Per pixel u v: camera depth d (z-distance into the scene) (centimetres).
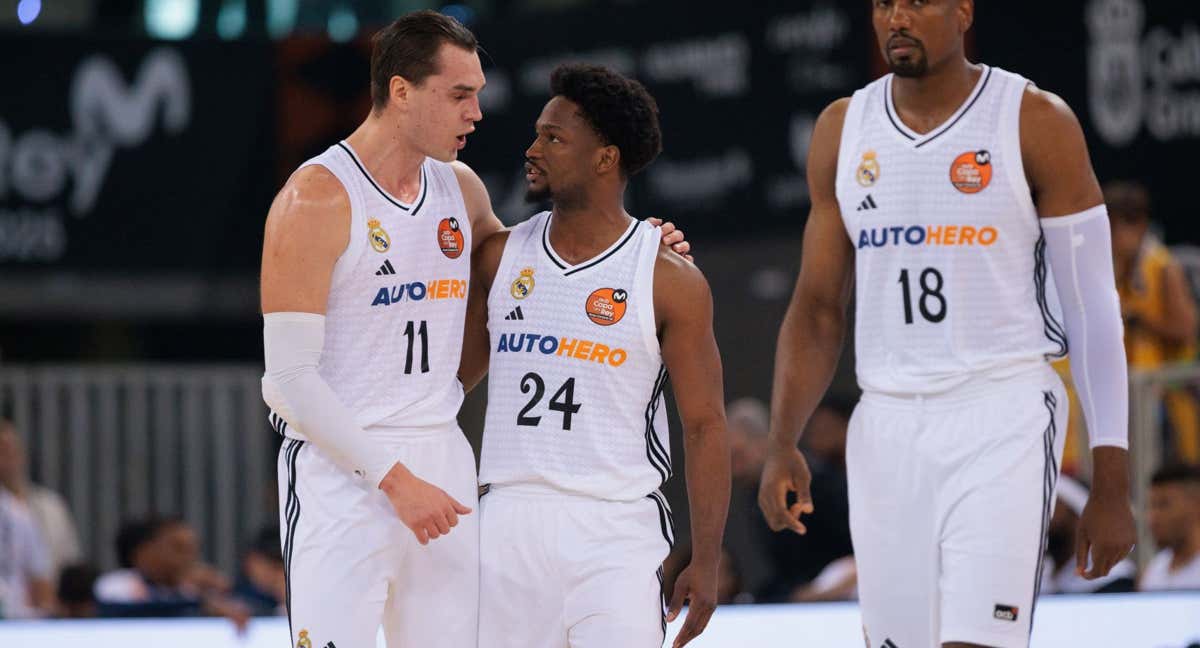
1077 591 1712
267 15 3195
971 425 1069
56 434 2608
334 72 2962
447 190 1092
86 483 2612
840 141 1131
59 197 2883
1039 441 1059
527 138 2820
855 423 1127
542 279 1088
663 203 2716
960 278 1078
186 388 2653
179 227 2917
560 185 1074
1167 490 1778
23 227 2870
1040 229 1094
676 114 2681
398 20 1066
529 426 1074
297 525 1062
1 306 2866
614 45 2747
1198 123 2300
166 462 2641
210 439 2664
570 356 1073
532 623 1066
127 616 1900
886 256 1099
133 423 2633
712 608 1080
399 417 1057
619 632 1041
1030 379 1076
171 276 2912
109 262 2892
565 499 1066
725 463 1085
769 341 2722
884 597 1103
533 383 1078
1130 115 2295
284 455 1085
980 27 2358
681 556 1916
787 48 2522
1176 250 2281
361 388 1054
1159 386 1903
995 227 1073
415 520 1010
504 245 1115
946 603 1053
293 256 1020
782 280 2681
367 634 1048
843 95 2444
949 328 1080
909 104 1102
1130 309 2016
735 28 2583
